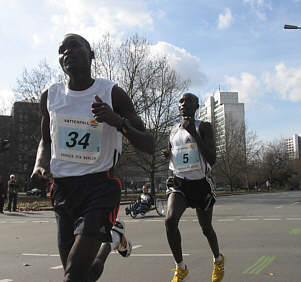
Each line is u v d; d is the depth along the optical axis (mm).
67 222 2514
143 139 2385
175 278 3832
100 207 2307
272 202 23562
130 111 2562
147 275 4664
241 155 65750
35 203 24172
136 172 42531
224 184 83562
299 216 12406
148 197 14867
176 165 4133
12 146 40875
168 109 34188
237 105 101000
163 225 10930
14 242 7965
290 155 92375
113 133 2535
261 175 83000
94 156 2471
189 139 4082
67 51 2480
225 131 65062
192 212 15117
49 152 2727
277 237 7660
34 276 4762
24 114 36062
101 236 2252
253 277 4461
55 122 2592
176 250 3801
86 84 2586
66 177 2482
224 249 6375
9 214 16984
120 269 5035
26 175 45938
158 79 33719
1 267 5336
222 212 15039
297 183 86062
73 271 2107
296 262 5238
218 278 4113
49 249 6969
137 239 7934
